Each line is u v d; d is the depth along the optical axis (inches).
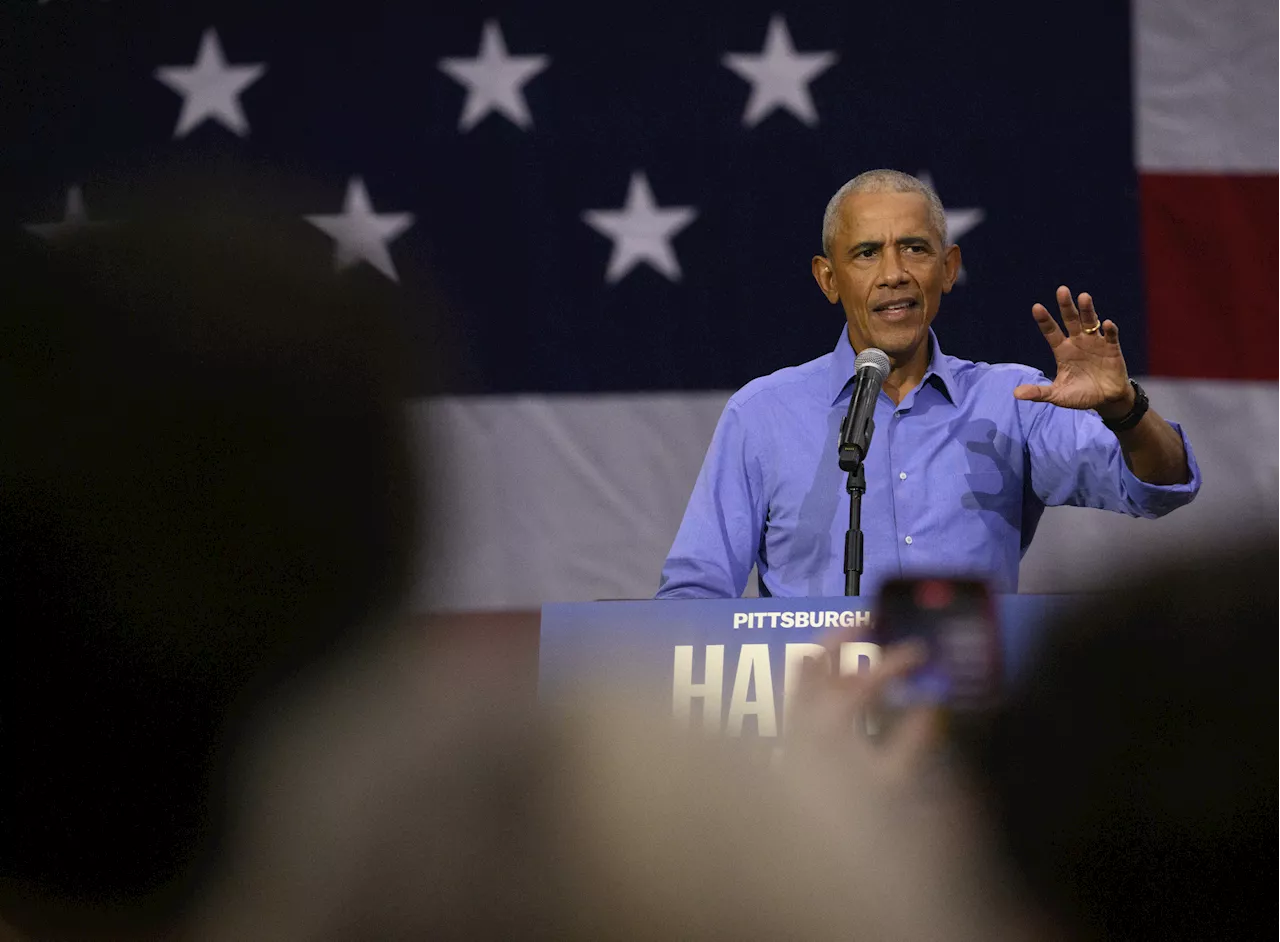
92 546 66.1
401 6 714.2
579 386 671.8
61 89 722.8
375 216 696.4
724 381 669.3
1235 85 665.0
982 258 660.7
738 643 224.1
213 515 66.2
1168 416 642.2
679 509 659.4
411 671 72.5
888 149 677.3
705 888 80.1
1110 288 653.9
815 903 80.0
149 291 66.0
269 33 719.7
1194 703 69.9
